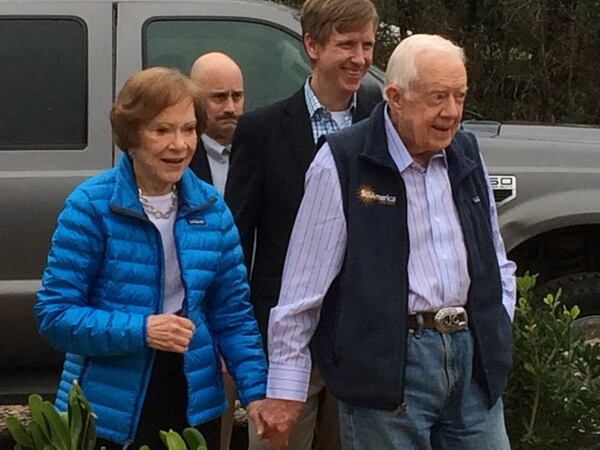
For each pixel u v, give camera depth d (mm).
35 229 5301
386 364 3145
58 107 5379
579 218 5445
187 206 3293
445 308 3191
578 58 11531
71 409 2816
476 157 3326
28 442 2822
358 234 3178
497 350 3256
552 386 4207
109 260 3217
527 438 4227
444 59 3094
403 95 3127
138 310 3230
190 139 3229
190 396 3275
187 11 5473
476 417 3281
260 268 4004
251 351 3438
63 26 5406
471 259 3225
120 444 3250
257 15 5488
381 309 3145
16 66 5375
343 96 3922
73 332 3166
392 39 11062
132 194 3229
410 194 3197
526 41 11539
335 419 4020
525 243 5625
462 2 11672
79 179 5309
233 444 5586
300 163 3914
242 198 3951
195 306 3289
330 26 3811
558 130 5957
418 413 3201
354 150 3223
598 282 5594
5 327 5340
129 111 3170
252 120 3959
